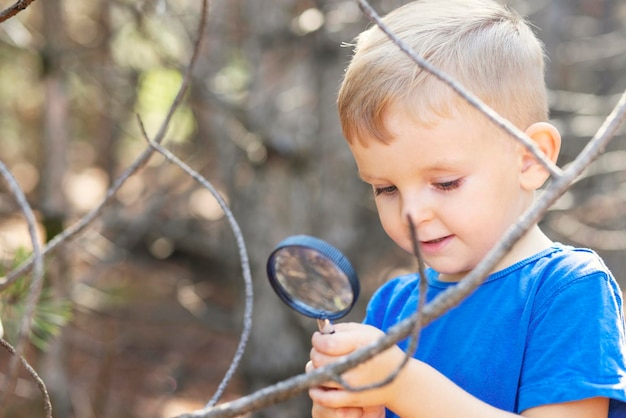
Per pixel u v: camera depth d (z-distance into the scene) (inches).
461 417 57.7
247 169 187.2
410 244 66.5
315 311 58.6
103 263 191.9
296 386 42.6
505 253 41.4
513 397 63.3
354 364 42.5
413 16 69.6
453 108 63.1
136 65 195.2
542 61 72.3
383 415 62.2
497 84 66.7
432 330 68.6
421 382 57.4
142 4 163.5
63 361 173.0
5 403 43.0
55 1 168.2
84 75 186.7
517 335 64.2
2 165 45.7
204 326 260.8
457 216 63.9
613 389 58.6
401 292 77.7
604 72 253.9
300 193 183.0
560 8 237.6
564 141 212.1
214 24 184.7
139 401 224.8
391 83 63.7
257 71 178.7
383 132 64.1
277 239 183.0
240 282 201.9
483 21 69.1
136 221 209.8
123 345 239.9
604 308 61.8
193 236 291.0
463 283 41.6
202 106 190.5
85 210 188.5
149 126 244.4
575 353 60.3
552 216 201.2
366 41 68.5
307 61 180.4
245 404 42.8
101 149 322.0
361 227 225.1
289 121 179.6
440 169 63.6
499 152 64.9
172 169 234.8
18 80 299.4
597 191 221.0
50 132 168.4
